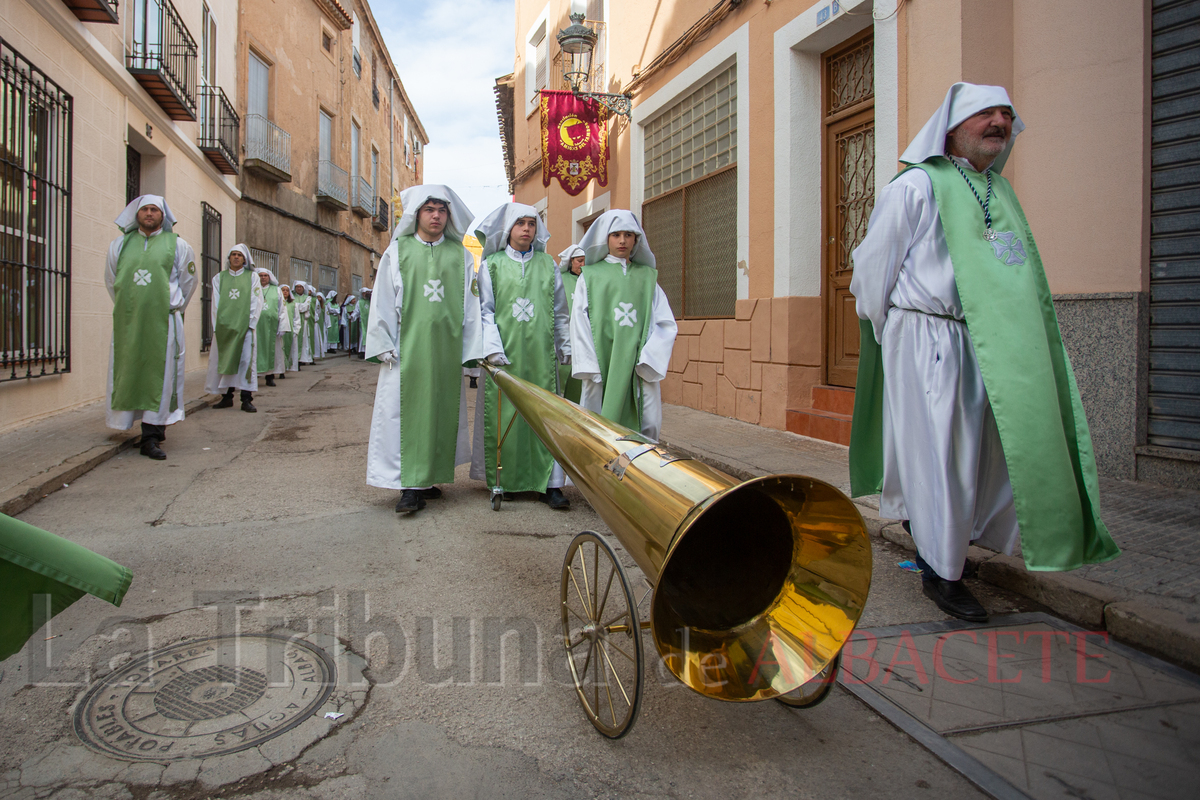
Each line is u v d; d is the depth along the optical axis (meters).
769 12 7.39
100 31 9.16
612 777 2.04
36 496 4.78
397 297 4.65
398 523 4.46
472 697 2.45
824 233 7.21
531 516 4.67
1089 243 4.93
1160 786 1.97
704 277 9.10
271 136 19.66
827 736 2.25
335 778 2.01
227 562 3.70
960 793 1.97
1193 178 4.49
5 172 6.77
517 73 16.88
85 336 8.70
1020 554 3.51
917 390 3.04
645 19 10.23
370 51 30.97
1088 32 4.88
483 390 5.04
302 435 7.66
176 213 12.74
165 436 7.18
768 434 7.07
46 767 2.02
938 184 3.02
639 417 4.77
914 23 5.61
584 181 11.12
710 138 8.93
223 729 2.23
